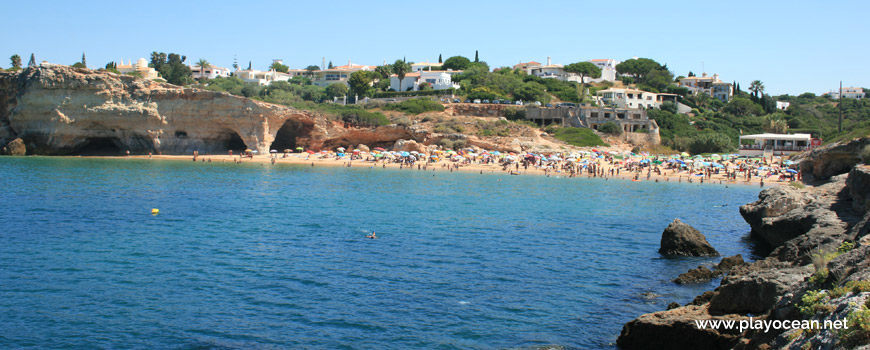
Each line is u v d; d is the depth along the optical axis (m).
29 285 30.33
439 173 98.88
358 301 28.62
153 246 39.66
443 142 122.06
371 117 126.19
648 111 150.25
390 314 26.91
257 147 117.75
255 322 25.73
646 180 93.50
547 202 65.69
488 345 23.58
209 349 22.91
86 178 79.25
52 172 84.94
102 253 37.41
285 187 75.69
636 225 51.09
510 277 33.16
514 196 70.81
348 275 33.12
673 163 104.75
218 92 115.69
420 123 130.38
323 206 59.59
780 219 38.62
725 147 131.88
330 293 29.81
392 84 178.25
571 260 37.38
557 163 106.94
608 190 79.12
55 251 37.66
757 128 159.62
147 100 115.44
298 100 168.88
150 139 116.69
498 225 49.91
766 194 44.66
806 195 42.81
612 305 28.36
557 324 25.81
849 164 78.00
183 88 118.62
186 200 62.00
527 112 141.25
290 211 55.97
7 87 114.56
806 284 19.98
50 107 111.38
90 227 45.94
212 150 121.12
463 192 74.19
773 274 22.06
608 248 41.22
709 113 169.50
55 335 24.02
